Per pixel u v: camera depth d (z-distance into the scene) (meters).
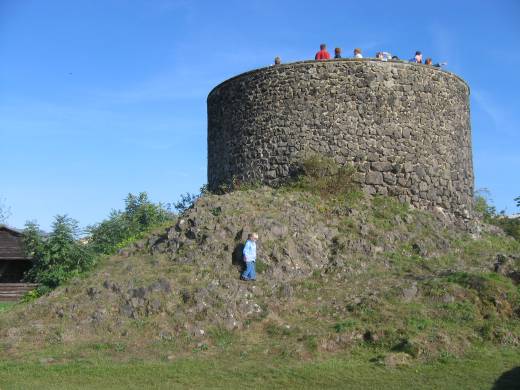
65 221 17.38
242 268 14.23
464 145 21.02
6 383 9.70
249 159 20.08
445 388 9.54
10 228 27.62
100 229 24.41
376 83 19.39
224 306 12.80
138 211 28.27
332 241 16.22
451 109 20.50
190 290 13.21
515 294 13.03
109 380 9.95
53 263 17.06
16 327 12.59
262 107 20.03
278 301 13.35
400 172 19.06
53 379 9.98
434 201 19.41
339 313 12.75
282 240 15.23
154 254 15.73
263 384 9.84
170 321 12.45
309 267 14.95
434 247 16.86
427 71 20.05
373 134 19.14
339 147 19.06
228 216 15.83
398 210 18.27
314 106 19.38
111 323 12.52
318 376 10.14
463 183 20.62
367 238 16.39
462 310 12.52
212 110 22.20
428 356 10.93
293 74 19.70
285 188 18.78
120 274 14.53
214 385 9.77
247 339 11.97
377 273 14.88
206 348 11.57
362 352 11.28
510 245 19.33
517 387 9.45
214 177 21.75
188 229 15.80
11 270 28.05
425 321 12.00
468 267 15.48
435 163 19.67
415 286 13.52
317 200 17.95
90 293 13.70
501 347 11.48
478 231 19.42
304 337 11.75
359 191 18.70
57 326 12.52
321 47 20.72
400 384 9.77
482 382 9.76
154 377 10.09
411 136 19.39
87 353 11.37
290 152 19.33
